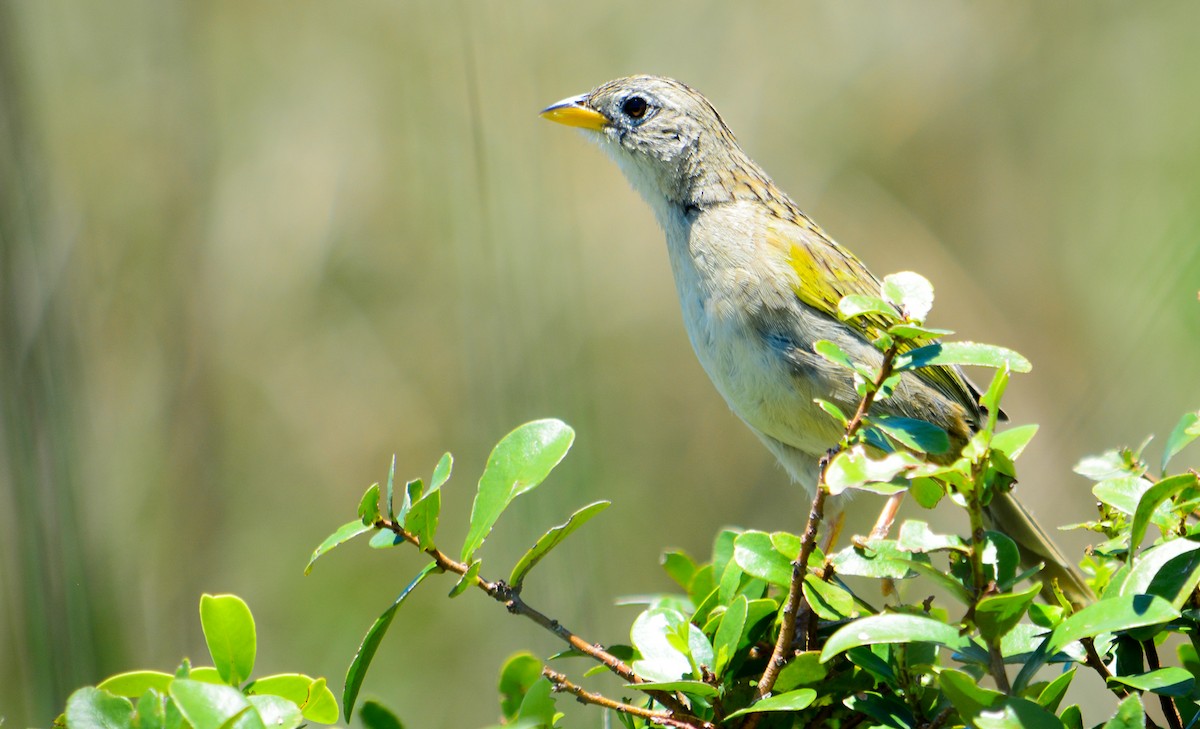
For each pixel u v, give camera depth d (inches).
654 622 163.9
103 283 526.9
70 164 536.1
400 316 532.4
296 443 519.8
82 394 431.2
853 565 148.9
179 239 537.0
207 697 130.9
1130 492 161.2
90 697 138.8
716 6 557.3
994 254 540.1
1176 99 541.6
